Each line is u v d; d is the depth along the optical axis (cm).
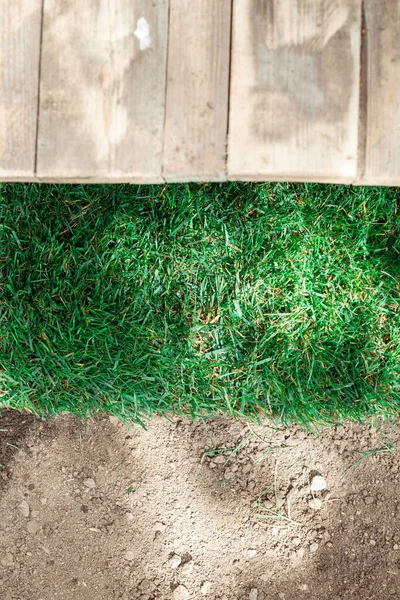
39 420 147
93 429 147
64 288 144
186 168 130
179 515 147
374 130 129
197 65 129
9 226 143
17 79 131
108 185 143
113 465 147
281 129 129
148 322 144
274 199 144
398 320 143
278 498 147
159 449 147
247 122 129
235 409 145
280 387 144
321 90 129
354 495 147
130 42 130
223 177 130
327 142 129
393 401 144
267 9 129
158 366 144
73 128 131
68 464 147
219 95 129
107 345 143
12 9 130
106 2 130
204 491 147
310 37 129
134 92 130
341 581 146
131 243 144
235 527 147
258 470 147
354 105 128
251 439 147
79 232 143
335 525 147
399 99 128
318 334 144
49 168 131
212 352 144
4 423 147
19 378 144
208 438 147
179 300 144
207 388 145
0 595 147
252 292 144
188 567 146
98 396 145
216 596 146
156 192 143
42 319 144
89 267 144
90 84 130
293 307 143
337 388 143
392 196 143
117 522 147
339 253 143
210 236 144
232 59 129
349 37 128
